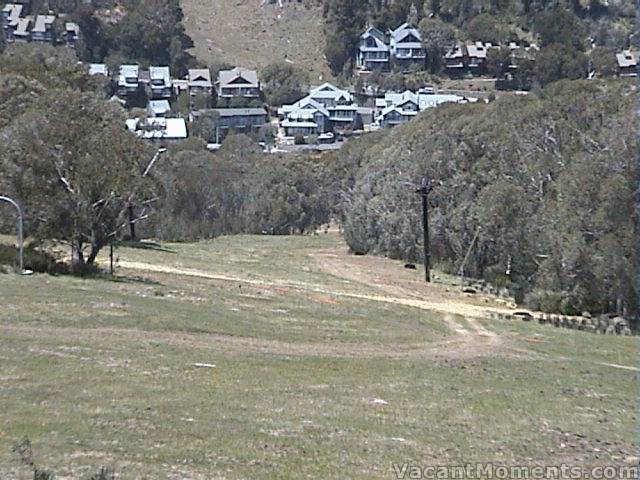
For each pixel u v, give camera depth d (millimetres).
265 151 114188
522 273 53969
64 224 40125
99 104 48750
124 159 41688
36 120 40531
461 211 63531
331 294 45000
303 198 101062
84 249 45125
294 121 133500
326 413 16656
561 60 129000
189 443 13500
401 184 73562
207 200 92875
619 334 38312
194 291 38094
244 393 18141
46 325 25328
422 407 18047
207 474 11969
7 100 58031
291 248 82625
